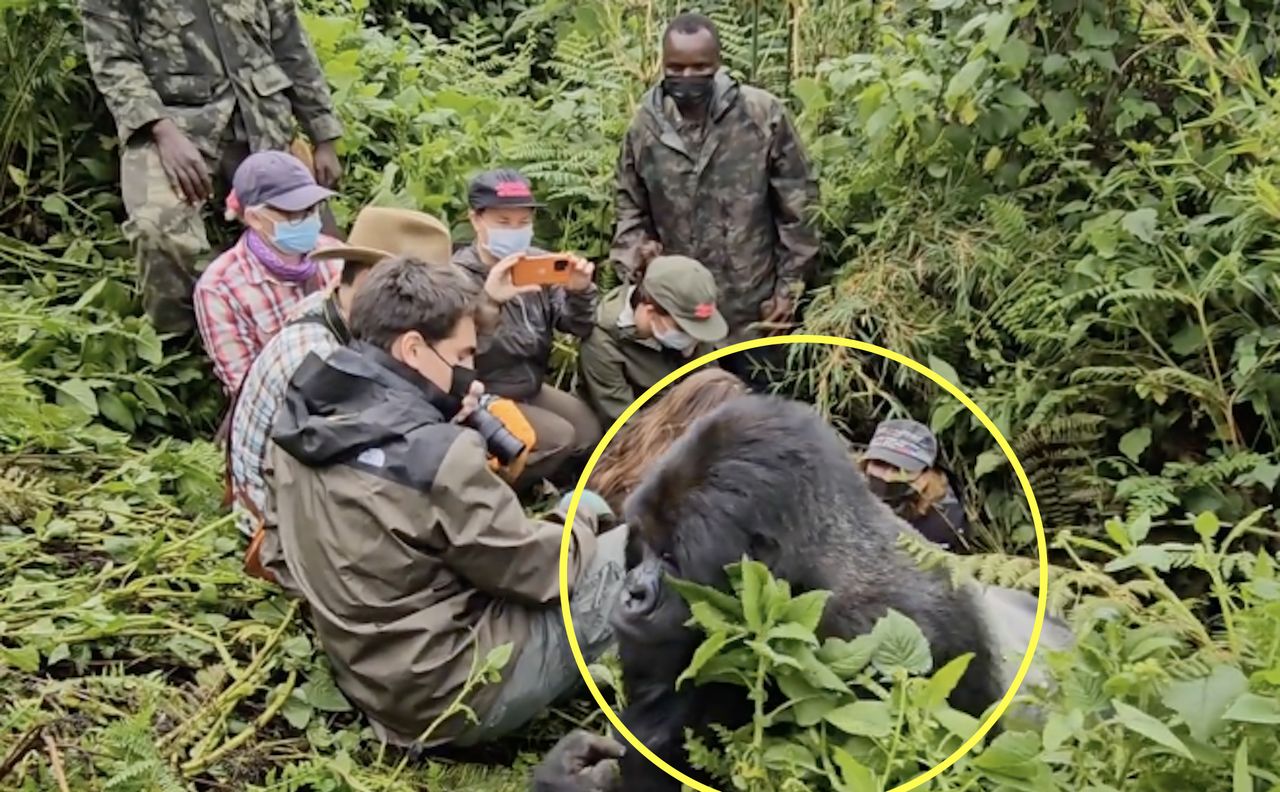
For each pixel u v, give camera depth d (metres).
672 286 4.25
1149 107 4.00
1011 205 4.00
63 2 4.94
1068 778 2.22
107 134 5.17
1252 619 2.25
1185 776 2.10
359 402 3.08
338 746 3.06
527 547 2.97
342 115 5.35
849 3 5.28
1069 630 2.50
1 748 2.71
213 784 2.84
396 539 2.97
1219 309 3.69
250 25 4.68
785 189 4.65
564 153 5.30
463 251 4.39
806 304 4.68
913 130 4.32
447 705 3.02
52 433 3.79
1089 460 3.59
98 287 4.49
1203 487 3.49
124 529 3.57
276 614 3.38
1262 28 4.16
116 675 3.02
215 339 4.11
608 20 5.87
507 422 3.44
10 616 3.08
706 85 4.61
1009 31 4.23
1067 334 3.67
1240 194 3.62
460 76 6.48
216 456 3.98
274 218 4.05
